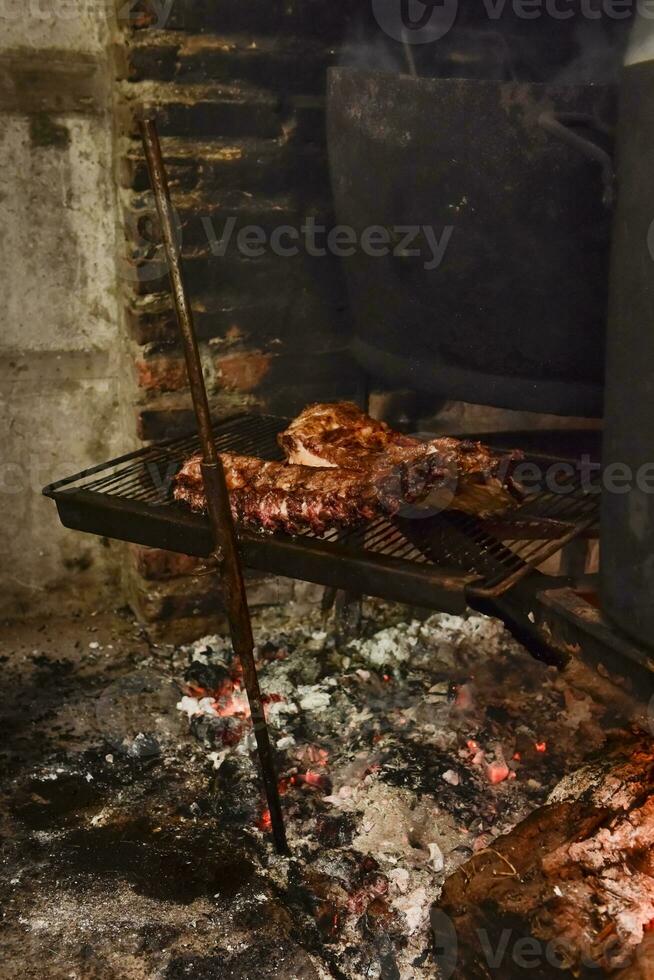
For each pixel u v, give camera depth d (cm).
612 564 159
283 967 164
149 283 238
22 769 214
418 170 194
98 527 191
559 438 242
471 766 210
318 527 173
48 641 262
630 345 149
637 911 142
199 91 229
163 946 168
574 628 169
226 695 239
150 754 221
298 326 256
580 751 214
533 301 195
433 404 273
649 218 141
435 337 213
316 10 235
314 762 212
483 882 152
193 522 176
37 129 236
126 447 263
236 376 253
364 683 242
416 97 189
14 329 247
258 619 269
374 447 196
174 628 262
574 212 182
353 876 181
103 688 243
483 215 190
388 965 164
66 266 247
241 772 210
